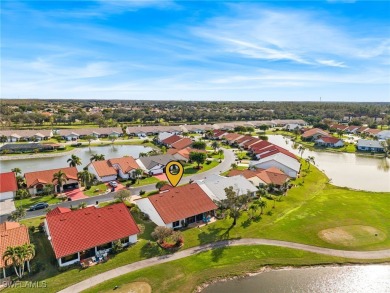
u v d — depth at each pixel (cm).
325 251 4550
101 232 4466
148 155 10200
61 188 6994
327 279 3934
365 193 7244
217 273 4000
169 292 3628
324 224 5434
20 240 4188
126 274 3906
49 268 4016
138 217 5672
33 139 14312
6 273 3888
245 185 6769
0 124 17700
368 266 4212
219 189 6397
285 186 7294
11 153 11662
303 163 10281
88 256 4284
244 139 13512
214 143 12194
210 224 5378
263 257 4375
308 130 16900
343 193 7231
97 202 6381
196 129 17762
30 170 9369
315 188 7644
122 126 18800
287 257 4384
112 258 4256
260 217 5675
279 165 8550
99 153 12200
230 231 5119
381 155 12269
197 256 4359
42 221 5441
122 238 4531
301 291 3706
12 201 6512
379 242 4831
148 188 7481
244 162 10350
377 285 3825
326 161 11244
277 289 3731
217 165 9912
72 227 4397
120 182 7944
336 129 18138
